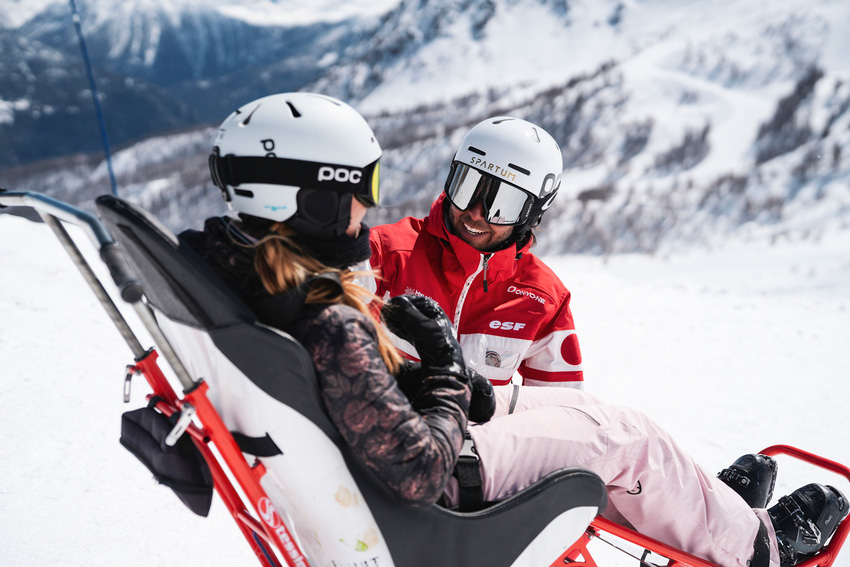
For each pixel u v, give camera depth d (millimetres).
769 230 35719
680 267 21016
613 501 1916
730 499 1929
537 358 2656
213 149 1555
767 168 46969
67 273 6004
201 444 1514
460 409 1529
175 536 2672
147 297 1535
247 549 2652
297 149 1450
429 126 150625
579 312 7461
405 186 96625
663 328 6957
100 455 3217
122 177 110188
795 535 2027
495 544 1624
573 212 37031
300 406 1388
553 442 1760
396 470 1399
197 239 1513
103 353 4508
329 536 1509
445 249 2549
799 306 8336
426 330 1604
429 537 1549
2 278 5660
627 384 5242
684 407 4855
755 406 4973
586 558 1889
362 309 1522
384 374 1406
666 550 1833
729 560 1904
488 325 2547
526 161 2416
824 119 76438
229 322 1351
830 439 4457
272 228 1479
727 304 8250
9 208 1473
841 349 6574
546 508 1667
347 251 1529
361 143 1511
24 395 3752
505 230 2486
